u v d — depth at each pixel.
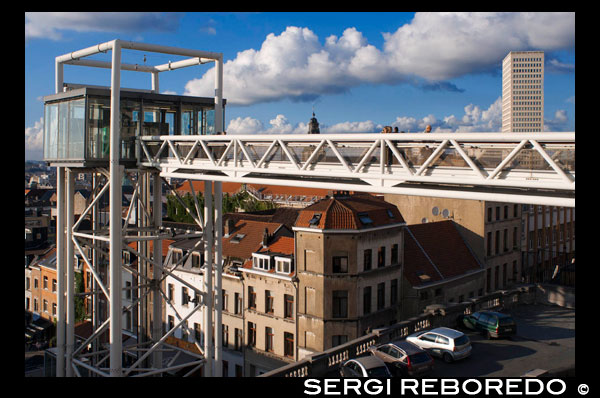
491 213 49.72
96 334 23.88
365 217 40.59
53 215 98.88
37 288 66.75
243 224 50.28
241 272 44.81
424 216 53.03
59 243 24.50
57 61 24.62
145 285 26.45
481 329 29.50
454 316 31.47
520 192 13.86
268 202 89.94
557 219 65.19
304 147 18.20
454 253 47.81
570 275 43.69
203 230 25.23
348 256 39.28
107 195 62.41
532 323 32.62
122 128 23.44
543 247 60.88
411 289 42.69
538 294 38.78
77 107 22.88
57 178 24.64
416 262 44.69
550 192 13.48
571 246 68.75
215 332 25.28
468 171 14.28
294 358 41.09
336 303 39.69
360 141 16.39
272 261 43.12
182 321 25.34
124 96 23.05
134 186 24.34
